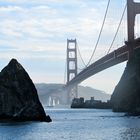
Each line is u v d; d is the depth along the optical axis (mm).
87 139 63156
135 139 61656
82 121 105688
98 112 170375
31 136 67000
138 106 155375
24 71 92625
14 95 90312
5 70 91562
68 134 70625
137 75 164875
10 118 89375
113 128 81062
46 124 89250
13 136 66438
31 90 92312
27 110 91250
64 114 155750
